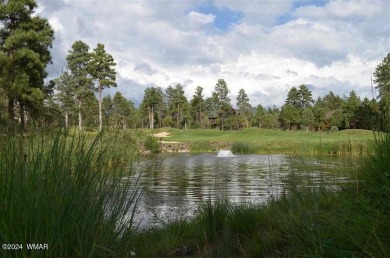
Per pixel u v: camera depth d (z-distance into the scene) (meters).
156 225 6.12
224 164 23.67
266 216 5.30
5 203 2.91
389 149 4.20
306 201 4.86
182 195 10.39
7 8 34.34
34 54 33.78
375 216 3.19
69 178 3.27
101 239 3.28
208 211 5.66
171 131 72.81
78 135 3.80
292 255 3.65
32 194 2.97
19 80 31.95
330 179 5.80
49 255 2.85
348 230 3.13
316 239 3.31
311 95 115.50
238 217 5.29
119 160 4.01
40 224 2.89
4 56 32.56
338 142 28.70
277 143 39.28
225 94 105.19
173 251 4.66
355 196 4.30
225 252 4.30
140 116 98.12
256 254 4.16
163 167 21.73
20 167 3.09
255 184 12.57
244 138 56.78
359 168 4.78
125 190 3.94
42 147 3.39
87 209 3.23
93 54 40.81
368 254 2.82
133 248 3.99
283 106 102.38
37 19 35.97
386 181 3.67
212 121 114.00
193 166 22.39
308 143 34.22
